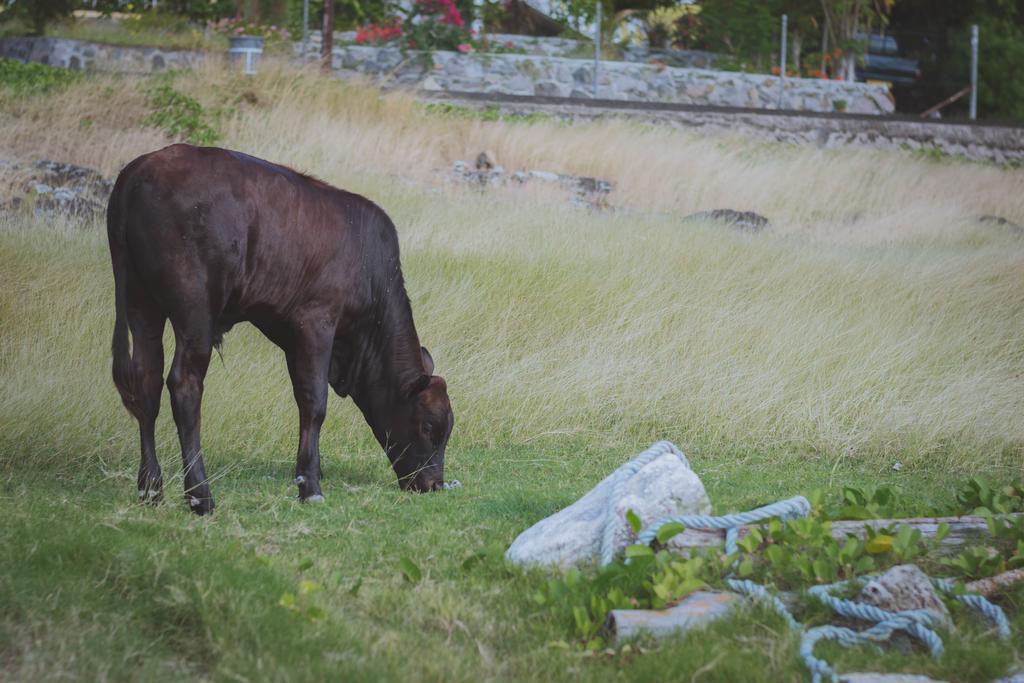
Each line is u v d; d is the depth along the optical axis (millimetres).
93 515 6730
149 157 7344
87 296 11906
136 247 7273
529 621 5746
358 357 8695
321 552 6746
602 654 5281
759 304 13812
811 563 6055
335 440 9984
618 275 14242
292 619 5246
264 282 7730
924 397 11531
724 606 5641
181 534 6559
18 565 5555
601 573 5855
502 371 11492
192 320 7281
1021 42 41094
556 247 15461
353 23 31453
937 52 41156
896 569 5777
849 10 37719
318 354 8109
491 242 15570
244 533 6938
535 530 6820
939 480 9836
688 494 6633
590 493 7031
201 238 7258
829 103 34500
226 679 4773
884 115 32500
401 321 8719
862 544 6320
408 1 30922
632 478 6766
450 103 26188
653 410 11172
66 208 15688
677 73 32469
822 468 10109
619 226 17719
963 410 11133
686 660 5078
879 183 25859
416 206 17609
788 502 6621
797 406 11273
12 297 11422
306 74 23391
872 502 7352
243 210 7477
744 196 23125
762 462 10242
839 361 12250
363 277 8359
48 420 8797
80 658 4816
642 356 12055
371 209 8469
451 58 29953
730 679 5000
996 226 22891
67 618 5109
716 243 16891
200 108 20766
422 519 7738
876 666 5195
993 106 41344
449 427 8734
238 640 5043
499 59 30344
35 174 16688
